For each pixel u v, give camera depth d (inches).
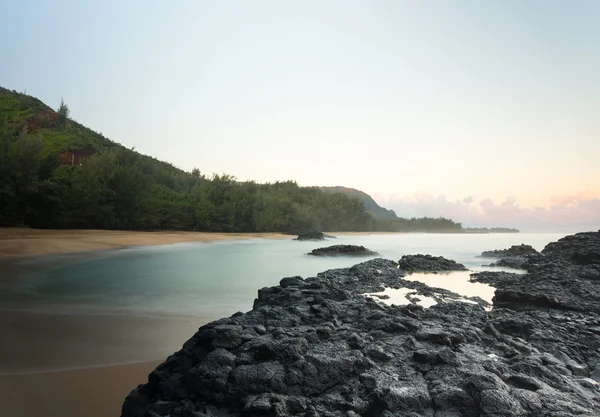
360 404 223.5
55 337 455.8
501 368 256.4
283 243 2331.4
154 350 418.3
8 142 2044.8
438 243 2758.4
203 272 1052.5
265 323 339.6
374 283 687.7
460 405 218.7
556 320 414.6
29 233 1752.0
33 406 288.4
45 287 767.1
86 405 292.0
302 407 224.2
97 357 395.2
